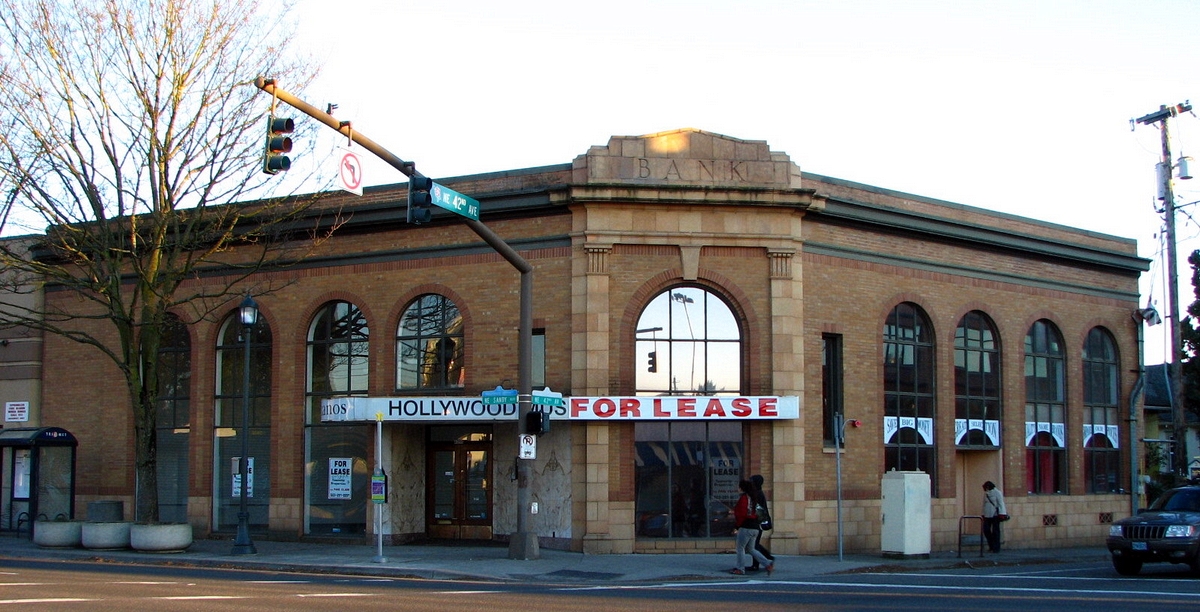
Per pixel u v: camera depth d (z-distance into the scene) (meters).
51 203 24.77
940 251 29.94
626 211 26.08
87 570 21.45
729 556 24.78
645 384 26.05
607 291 25.89
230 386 30.05
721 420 25.77
